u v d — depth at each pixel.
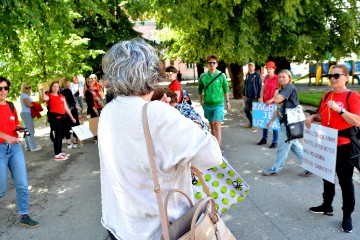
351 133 3.46
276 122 7.07
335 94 3.58
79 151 8.27
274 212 4.19
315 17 12.78
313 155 3.78
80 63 13.73
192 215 1.49
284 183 5.16
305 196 4.63
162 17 10.49
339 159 3.51
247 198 4.65
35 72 11.88
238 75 16.75
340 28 12.99
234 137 8.52
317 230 3.69
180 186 1.46
